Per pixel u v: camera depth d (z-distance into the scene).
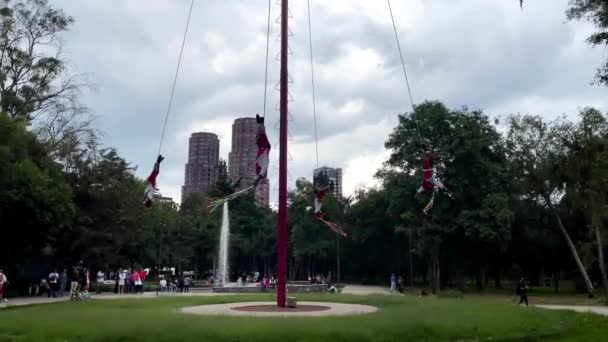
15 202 35.53
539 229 65.81
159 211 79.62
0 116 36.91
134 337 13.91
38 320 16.56
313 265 98.19
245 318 16.38
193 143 169.62
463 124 57.88
